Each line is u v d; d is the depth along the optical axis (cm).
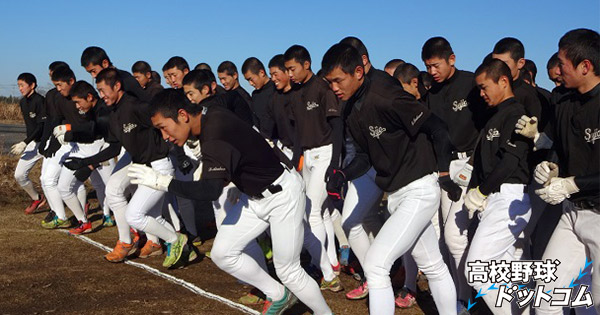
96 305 441
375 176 400
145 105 500
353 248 457
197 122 341
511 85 374
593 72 300
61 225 701
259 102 664
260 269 390
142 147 512
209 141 328
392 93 346
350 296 463
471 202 360
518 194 371
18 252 592
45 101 684
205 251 621
